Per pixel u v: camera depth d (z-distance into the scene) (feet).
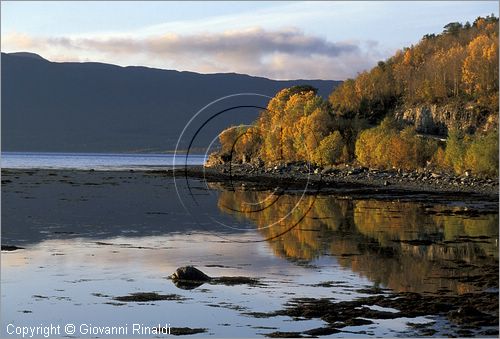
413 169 403.13
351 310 71.97
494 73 533.55
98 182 338.54
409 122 565.94
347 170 413.59
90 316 70.95
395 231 142.31
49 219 164.04
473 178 324.39
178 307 74.18
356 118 513.04
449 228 147.95
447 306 73.36
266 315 70.54
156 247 118.32
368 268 97.19
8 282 87.20
